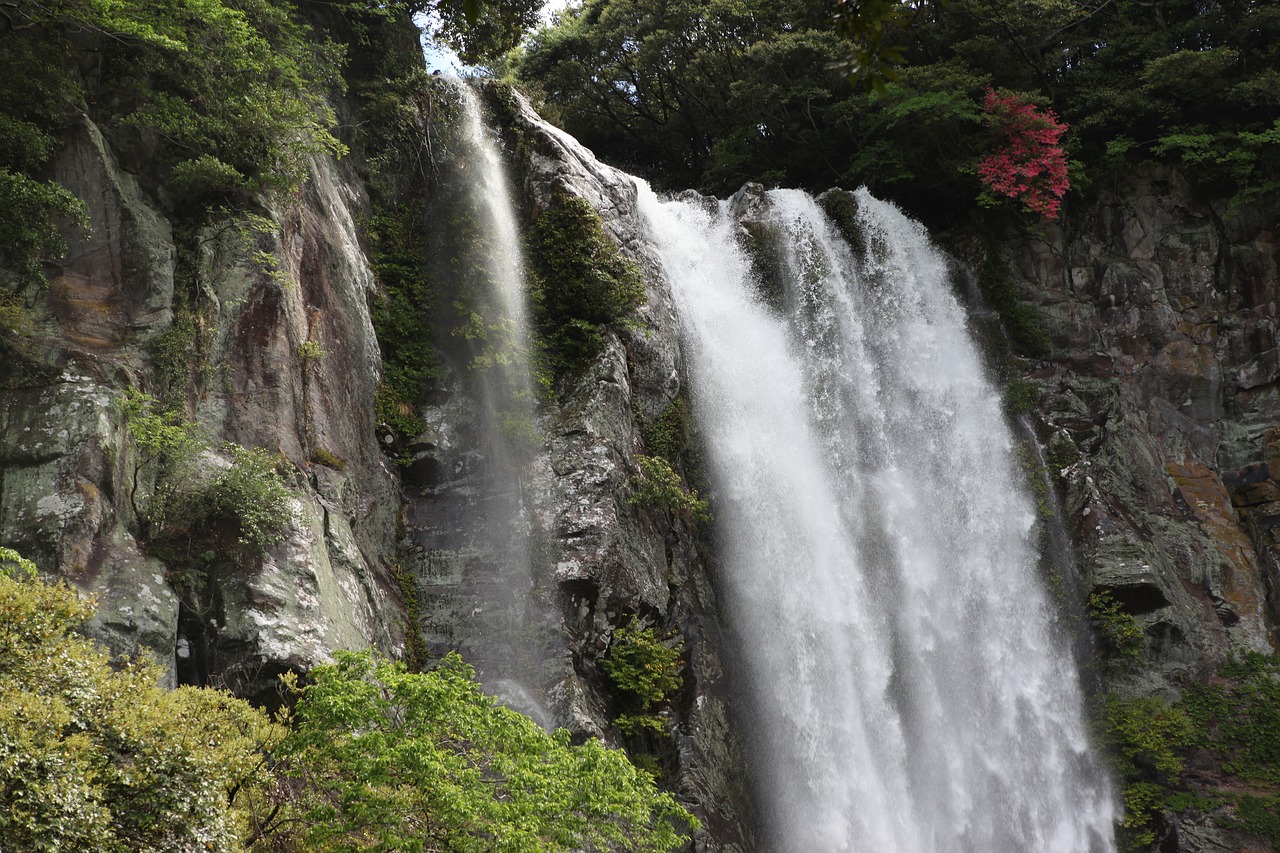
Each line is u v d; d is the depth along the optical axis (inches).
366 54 995.9
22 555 586.6
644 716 804.6
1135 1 1438.2
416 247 962.1
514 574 831.1
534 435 889.5
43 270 674.8
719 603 950.4
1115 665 1109.7
